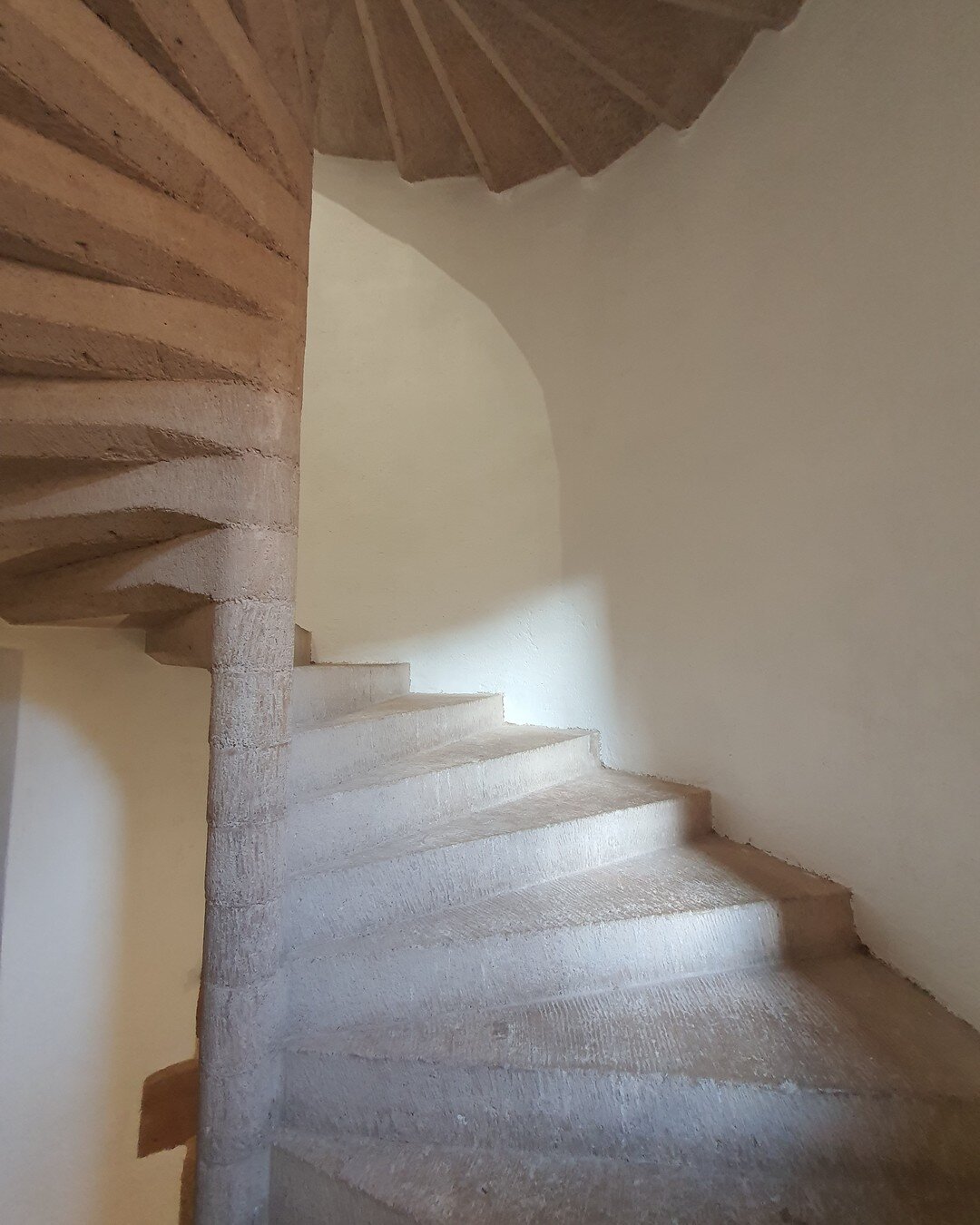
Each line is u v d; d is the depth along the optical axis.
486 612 2.74
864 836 1.67
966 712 1.41
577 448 2.56
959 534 1.42
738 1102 1.17
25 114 1.03
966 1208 1.09
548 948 1.47
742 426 2.03
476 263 2.84
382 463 2.96
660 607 2.29
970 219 1.39
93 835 2.06
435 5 2.14
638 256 2.40
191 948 2.29
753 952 1.60
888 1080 1.17
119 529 1.43
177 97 1.21
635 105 2.33
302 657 2.78
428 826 1.76
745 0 1.84
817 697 1.80
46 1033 1.98
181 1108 2.25
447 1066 1.26
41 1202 1.96
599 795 2.07
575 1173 1.18
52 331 1.15
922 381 1.51
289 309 1.46
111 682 2.10
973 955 1.39
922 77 1.51
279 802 1.39
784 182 1.91
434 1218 1.09
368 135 2.75
